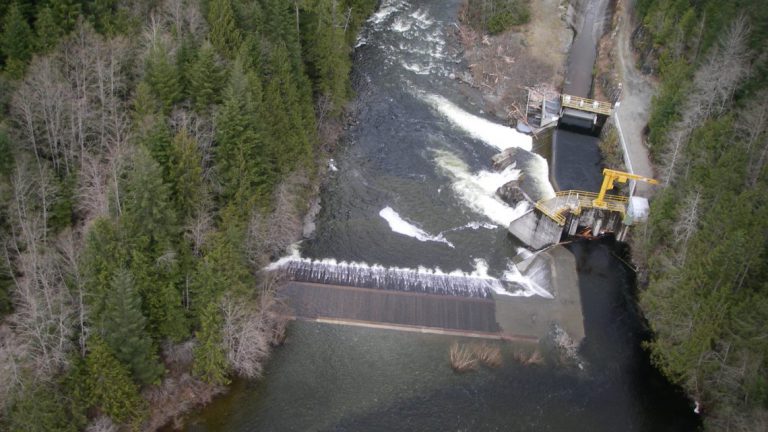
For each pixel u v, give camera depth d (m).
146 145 71.44
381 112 119.94
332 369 78.81
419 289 89.06
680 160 91.44
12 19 77.44
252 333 73.69
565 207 95.38
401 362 80.31
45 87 72.44
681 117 99.38
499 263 94.56
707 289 72.81
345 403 75.56
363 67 129.75
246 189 79.94
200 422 72.12
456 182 107.12
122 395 64.56
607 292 91.31
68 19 82.19
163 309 69.50
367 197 102.56
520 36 138.88
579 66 134.38
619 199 99.12
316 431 72.69
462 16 146.38
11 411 59.84
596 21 148.50
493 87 128.12
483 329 85.19
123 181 70.56
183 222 73.56
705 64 98.81
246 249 79.19
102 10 85.50
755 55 96.56
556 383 79.56
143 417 67.88
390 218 99.50
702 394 75.62
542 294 90.31
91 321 64.75
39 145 75.75
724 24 100.44
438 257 94.19
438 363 80.56
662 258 84.69
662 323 80.69
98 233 64.88
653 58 122.50
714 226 76.81
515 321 86.38
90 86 78.44
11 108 73.94
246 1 97.44
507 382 79.12
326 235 95.31
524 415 75.94
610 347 84.38
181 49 82.62
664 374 80.56
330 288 87.19
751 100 89.00
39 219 69.25
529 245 97.31
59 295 63.78
